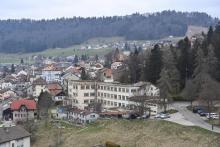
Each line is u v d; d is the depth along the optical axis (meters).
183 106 165.62
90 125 155.12
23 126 160.38
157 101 166.38
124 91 192.62
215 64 177.38
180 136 123.69
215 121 135.88
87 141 136.62
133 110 171.38
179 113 152.62
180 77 184.88
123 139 131.88
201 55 177.75
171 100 169.38
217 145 113.75
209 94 151.75
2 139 110.19
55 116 192.50
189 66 187.62
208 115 142.62
